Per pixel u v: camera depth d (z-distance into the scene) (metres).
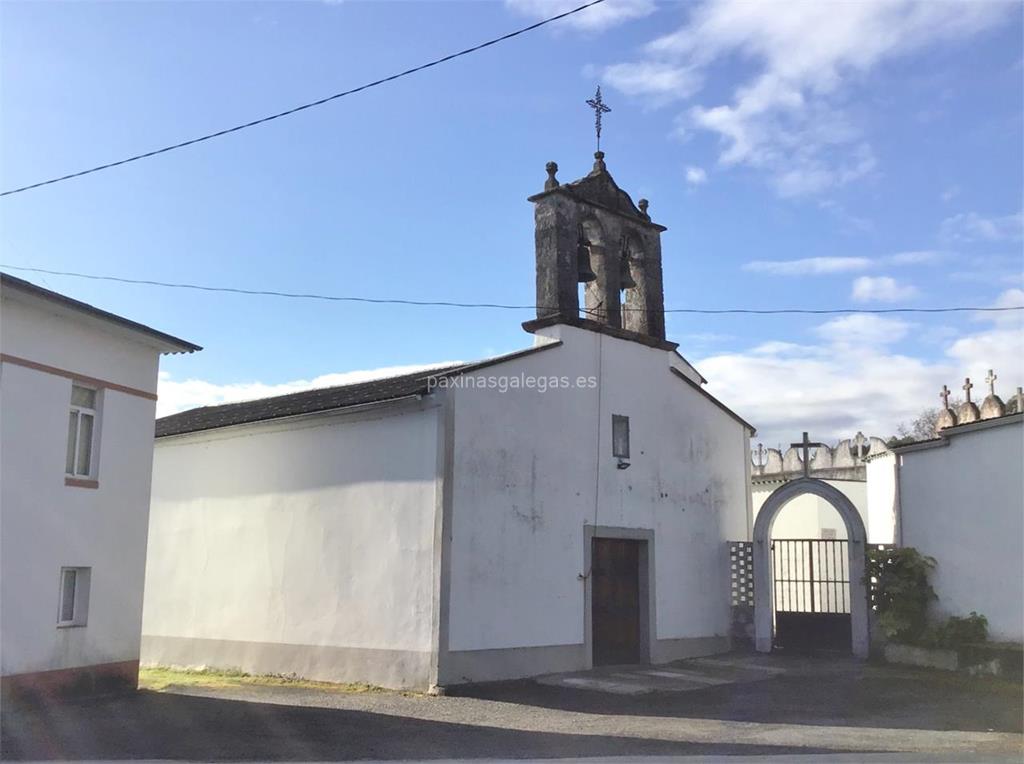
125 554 13.86
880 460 20.92
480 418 15.05
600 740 10.39
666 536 18.23
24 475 12.32
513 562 15.18
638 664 17.25
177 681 15.62
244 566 16.94
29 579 12.30
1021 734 10.96
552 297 16.88
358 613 15.09
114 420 13.86
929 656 16.86
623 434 17.64
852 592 18.19
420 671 14.05
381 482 15.20
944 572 17.48
